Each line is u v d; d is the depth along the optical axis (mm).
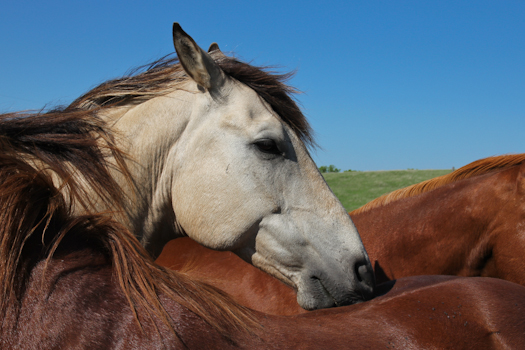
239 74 2340
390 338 1350
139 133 2268
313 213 2180
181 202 2266
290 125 2357
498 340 1407
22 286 1167
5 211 1221
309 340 1279
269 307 2875
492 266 2713
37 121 1815
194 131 2252
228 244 2170
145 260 1402
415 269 2873
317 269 2109
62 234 1290
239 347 1201
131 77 2420
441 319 1456
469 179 2924
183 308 1268
